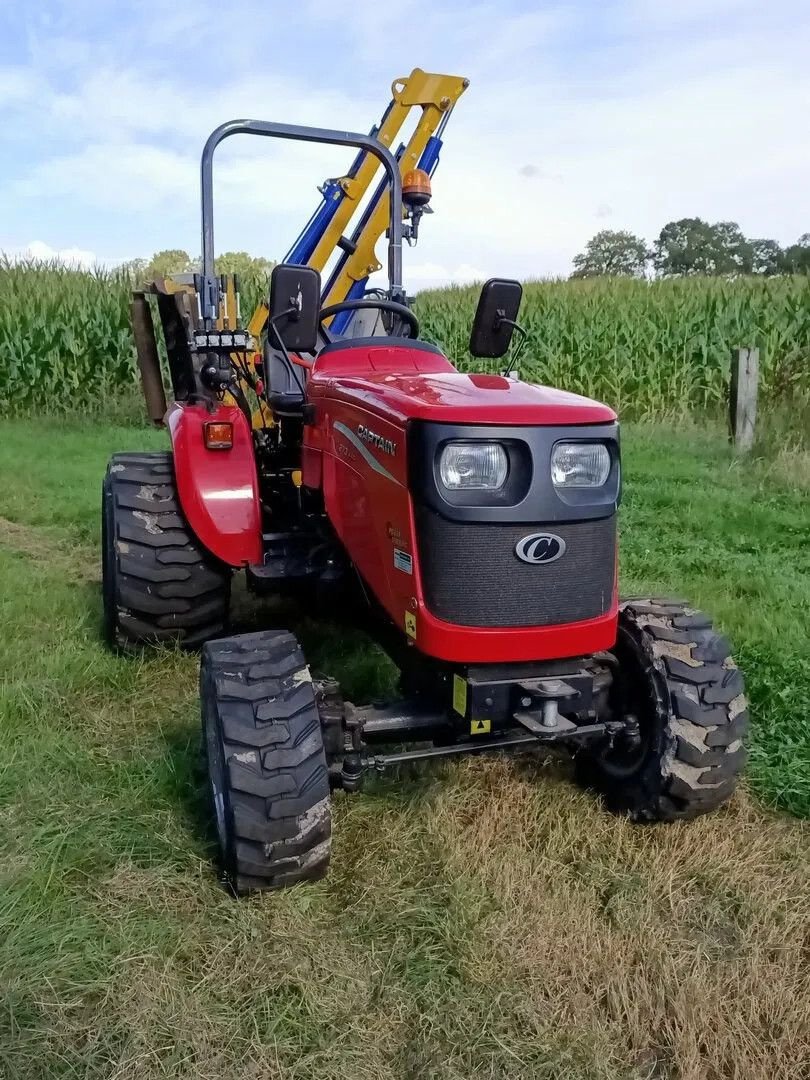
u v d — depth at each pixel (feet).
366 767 8.48
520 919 8.07
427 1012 7.05
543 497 7.86
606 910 8.31
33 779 9.90
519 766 10.80
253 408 18.08
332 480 10.05
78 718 11.56
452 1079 6.45
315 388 10.64
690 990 7.34
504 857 8.93
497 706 8.14
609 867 8.92
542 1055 6.70
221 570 12.76
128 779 10.06
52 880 8.23
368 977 7.41
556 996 7.27
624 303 40.65
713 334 37.17
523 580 7.95
